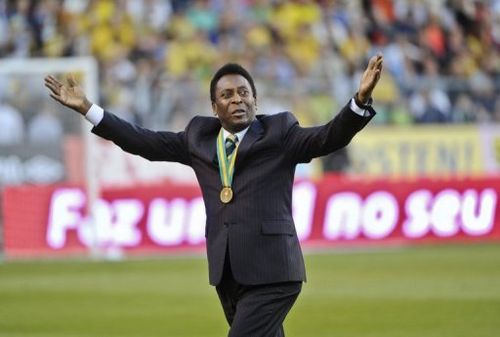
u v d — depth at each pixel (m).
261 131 19.14
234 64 19.41
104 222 57.25
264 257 18.78
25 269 51.47
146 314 36.41
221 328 33.47
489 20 81.38
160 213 57.78
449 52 79.19
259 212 18.88
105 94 68.25
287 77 68.38
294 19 78.38
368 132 64.94
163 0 77.62
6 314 36.78
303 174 63.50
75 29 75.88
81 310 37.53
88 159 56.38
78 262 54.41
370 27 79.12
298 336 31.64
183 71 73.88
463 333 31.67
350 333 32.00
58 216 57.34
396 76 75.06
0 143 57.62
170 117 63.62
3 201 57.25
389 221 59.69
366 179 59.53
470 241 60.50
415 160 65.50
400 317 34.91
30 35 75.44
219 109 19.25
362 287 42.62
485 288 41.88
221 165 19.11
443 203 60.25
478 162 66.25
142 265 52.47
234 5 78.31
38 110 57.94
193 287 43.56
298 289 19.12
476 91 69.44
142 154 19.84
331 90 65.56
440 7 80.94
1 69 57.69
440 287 42.34
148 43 75.06
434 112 68.56
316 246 59.00
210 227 19.27
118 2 77.12
